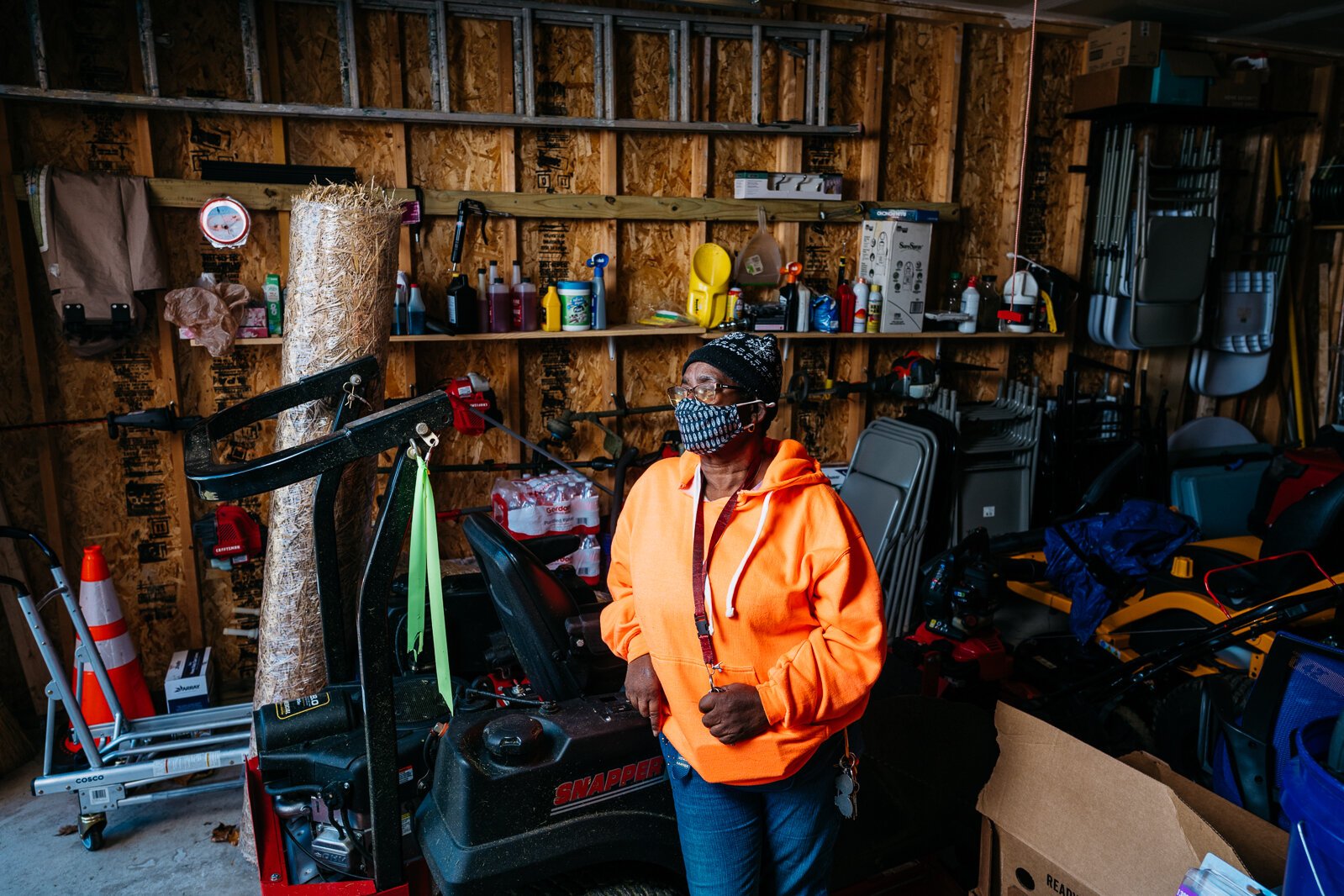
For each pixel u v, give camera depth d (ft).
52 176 9.57
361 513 8.64
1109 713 8.14
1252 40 15.39
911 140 13.71
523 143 11.81
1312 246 16.70
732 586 4.49
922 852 6.91
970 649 8.91
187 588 11.37
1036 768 5.99
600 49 11.53
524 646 6.04
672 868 5.74
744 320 12.61
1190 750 8.34
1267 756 6.53
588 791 5.41
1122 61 13.08
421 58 11.21
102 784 8.32
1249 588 8.94
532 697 6.45
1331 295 16.79
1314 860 4.56
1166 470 14.55
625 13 11.47
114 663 9.79
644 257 12.76
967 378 14.70
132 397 10.84
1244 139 16.25
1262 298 16.10
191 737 9.87
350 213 8.15
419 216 11.19
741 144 12.81
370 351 8.42
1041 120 14.28
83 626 8.68
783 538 4.57
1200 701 8.08
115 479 10.96
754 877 4.95
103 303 9.86
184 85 10.40
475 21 11.35
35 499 10.70
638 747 5.55
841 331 13.17
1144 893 5.31
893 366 12.99
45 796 9.39
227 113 10.36
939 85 13.64
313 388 6.37
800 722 4.46
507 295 11.55
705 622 4.56
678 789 4.99
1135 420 15.80
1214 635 7.61
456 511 11.19
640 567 4.85
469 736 5.38
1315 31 14.80
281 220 10.94
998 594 9.64
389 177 11.27
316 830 6.89
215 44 10.44
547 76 11.75
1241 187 16.29
